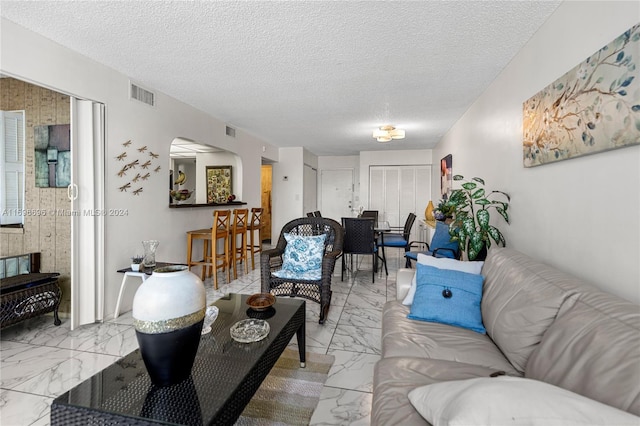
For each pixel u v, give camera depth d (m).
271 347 1.50
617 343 0.89
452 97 3.56
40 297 2.56
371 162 7.48
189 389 1.14
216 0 1.85
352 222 4.34
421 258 2.11
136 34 2.25
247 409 1.62
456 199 3.04
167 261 3.62
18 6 1.92
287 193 7.14
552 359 1.07
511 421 0.67
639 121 1.24
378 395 1.14
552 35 1.95
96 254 2.72
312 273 2.86
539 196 2.12
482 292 1.81
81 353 2.20
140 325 1.10
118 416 0.99
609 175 1.45
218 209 4.70
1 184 3.07
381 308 3.16
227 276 4.30
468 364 1.33
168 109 3.56
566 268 1.81
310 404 1.67
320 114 4.30
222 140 4.72
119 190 2.93
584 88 1.58
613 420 0.61
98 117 2.71
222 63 2.72
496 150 2.96
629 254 1.34
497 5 1.88
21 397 1.71
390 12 1.95
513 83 2.57
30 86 2.91
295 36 2.26
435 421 0.87
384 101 3.72
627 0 1.32
